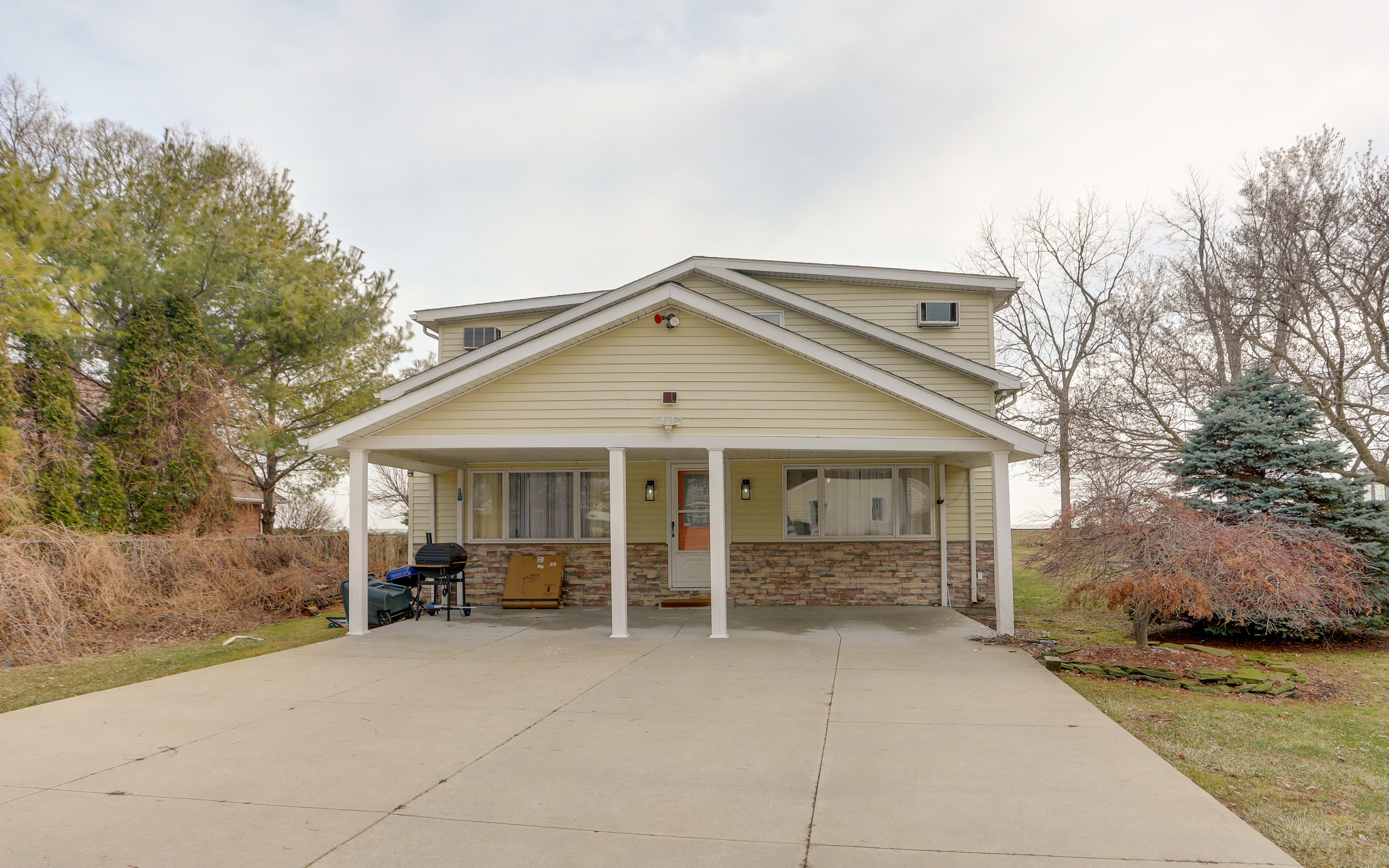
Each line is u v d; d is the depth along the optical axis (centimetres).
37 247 1431
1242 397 1205
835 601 1376
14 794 475
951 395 1452
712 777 499
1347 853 391
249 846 396
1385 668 930
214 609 1273
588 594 1405
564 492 1426
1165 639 1095
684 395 1063
